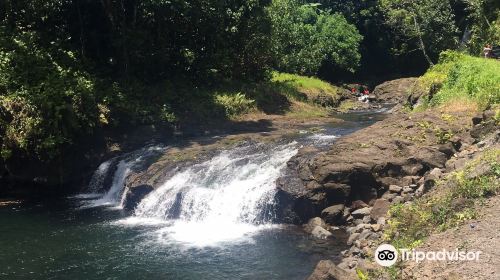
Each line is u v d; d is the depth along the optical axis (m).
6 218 14.49
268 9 28.83
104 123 19.25
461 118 14.70
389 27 44.66
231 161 15.81
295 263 10.16
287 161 14.52
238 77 28.02
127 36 22.50
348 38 40.34
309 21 40.56
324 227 12.12
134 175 16.02
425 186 11.15
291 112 26.38
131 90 21.88
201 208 13.69
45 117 17.45
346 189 12.52
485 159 10.17
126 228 13.19
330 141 16.94
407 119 15.36
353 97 36.25
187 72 25.64
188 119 22.16
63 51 21.67
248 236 12.05
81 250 11.55
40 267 10.62
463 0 35.19
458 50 36.69
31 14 22.34
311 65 37.16
